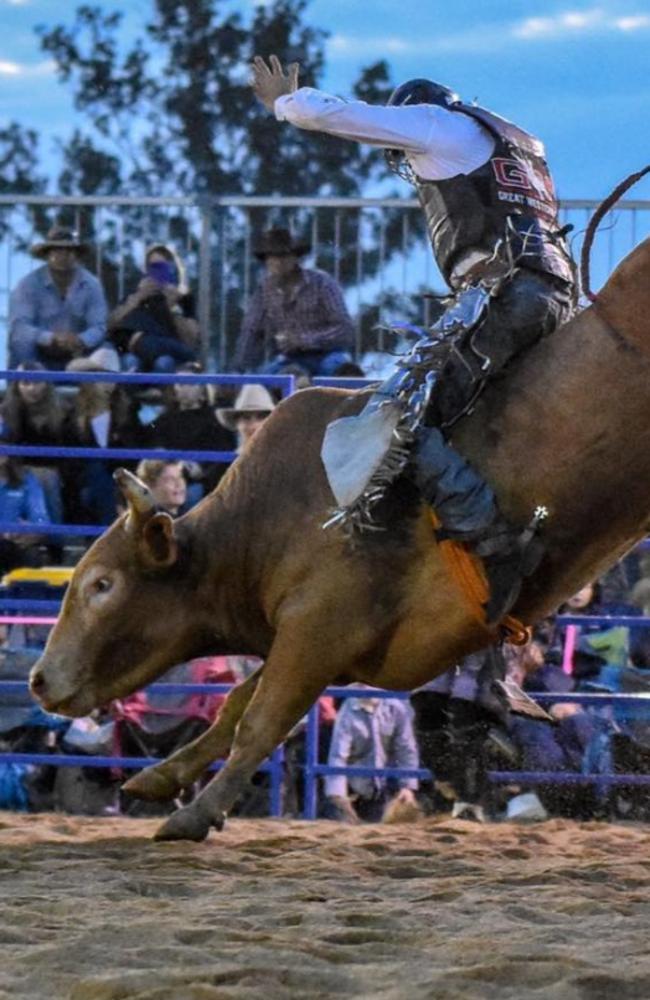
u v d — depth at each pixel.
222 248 26.17
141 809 22.22
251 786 22.11
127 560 16.58
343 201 25.92
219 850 15.99
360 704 21.95
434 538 15.61
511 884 14.20
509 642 16.67
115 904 12.66
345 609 15.81
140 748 22.23
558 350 15.58
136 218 26.58
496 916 12.18
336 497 15.53
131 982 9.59
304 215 26.00
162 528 16.23
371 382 21.53
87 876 14.27
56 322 26.44
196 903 12.79
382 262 25.86
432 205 16.12
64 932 11.37
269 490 16.36
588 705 21.36
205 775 22.17
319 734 22.27
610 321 15.45
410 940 11.21
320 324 25.38
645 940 11.27
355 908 12.54
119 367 26.05
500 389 15.62
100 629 16.58
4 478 24.16
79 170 43.84
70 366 25.31
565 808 21.61
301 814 21.98
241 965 10.18
